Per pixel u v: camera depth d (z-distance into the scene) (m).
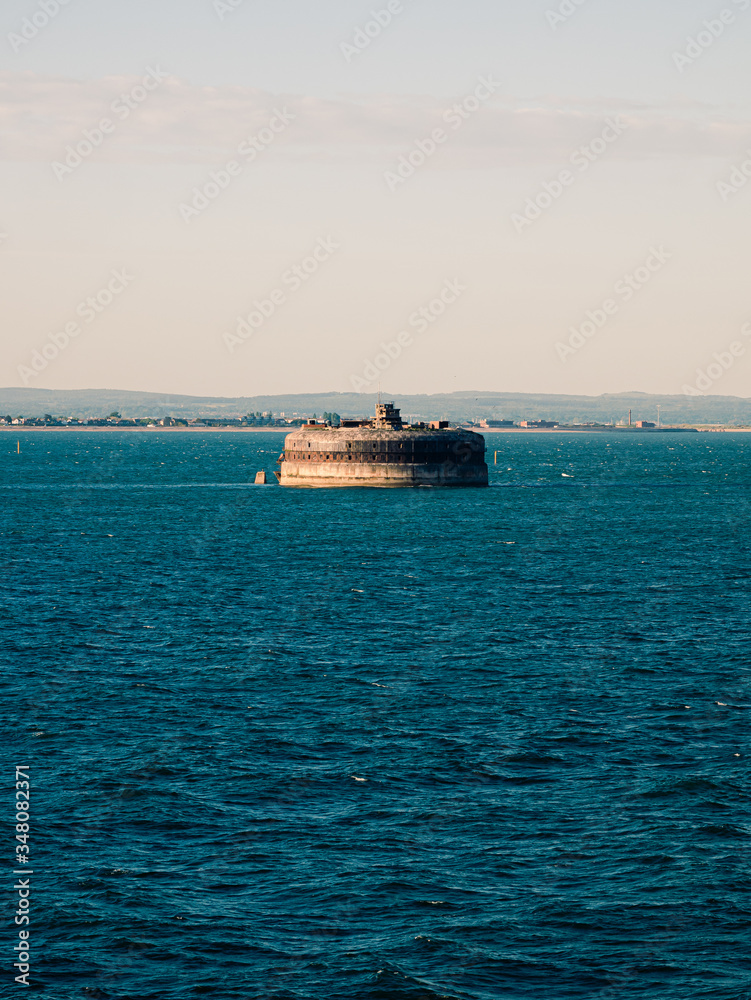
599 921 145.12
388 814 178.00
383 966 135.38
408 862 161.12
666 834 169.50
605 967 135.50
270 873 158.00
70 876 156.75
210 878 156.62
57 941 140.75
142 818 175.88
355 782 191.38
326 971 134.88
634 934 142.12
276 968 135.62
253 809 179.88
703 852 163.50
